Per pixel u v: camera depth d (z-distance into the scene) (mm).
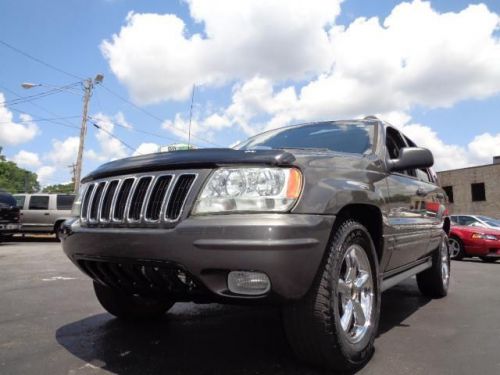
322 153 3109
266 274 2400
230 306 4742
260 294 2469
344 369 2803
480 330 3920
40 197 16844
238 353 3168
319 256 2562
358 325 3041
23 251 12008
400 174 4164
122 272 2877
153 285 2803
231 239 2400
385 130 4203
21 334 3613
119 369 2844
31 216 16609
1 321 4027
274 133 4641
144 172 2895
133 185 2855
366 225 3400
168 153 2939
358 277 3104
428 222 4832
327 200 2654
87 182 3352
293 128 4594
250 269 2396
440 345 3449
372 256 3193
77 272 7453
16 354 3121
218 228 2434
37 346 3303
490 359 3121
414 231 4281
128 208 2816
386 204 3453
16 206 15102
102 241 2801
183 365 2918
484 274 8070
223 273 2482
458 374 2826
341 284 2889
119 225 2836
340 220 2906
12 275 7070
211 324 3979
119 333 3660
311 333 2641
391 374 2820
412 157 3701
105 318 4156
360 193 2986
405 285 6508
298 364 2945
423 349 3344
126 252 2676
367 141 3914
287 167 2586
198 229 2467
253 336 3598
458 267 9492
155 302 4094
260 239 2381
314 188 2631
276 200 2494
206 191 2588
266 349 3262
